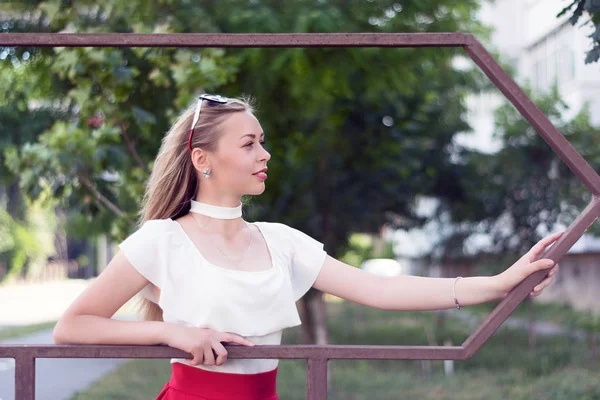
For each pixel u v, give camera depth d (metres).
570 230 1.90
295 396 7.64
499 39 17.52
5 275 29.86
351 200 9.76
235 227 2.09
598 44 3.02
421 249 13.40
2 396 7.57
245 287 1.98
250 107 2.13
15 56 5.31
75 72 4.62
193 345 1.80
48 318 17.16
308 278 2.15
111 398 7.52
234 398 1.96
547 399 6.81
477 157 11.15
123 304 1.96
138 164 5.66
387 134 9.38
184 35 1.88
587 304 14.17
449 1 6.86
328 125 8.70
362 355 1.82
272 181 8.76
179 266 1.97
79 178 5.04
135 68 5.05
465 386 7.89
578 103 14.18
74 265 37.03
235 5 6.16
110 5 5.40
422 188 10.59
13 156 5.08
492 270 12.30
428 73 8.20
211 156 2.04
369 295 2.11
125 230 5.23
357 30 6.37
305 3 6.23
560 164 10.84
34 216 29.64
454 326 14.39
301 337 13.24
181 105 4.94
